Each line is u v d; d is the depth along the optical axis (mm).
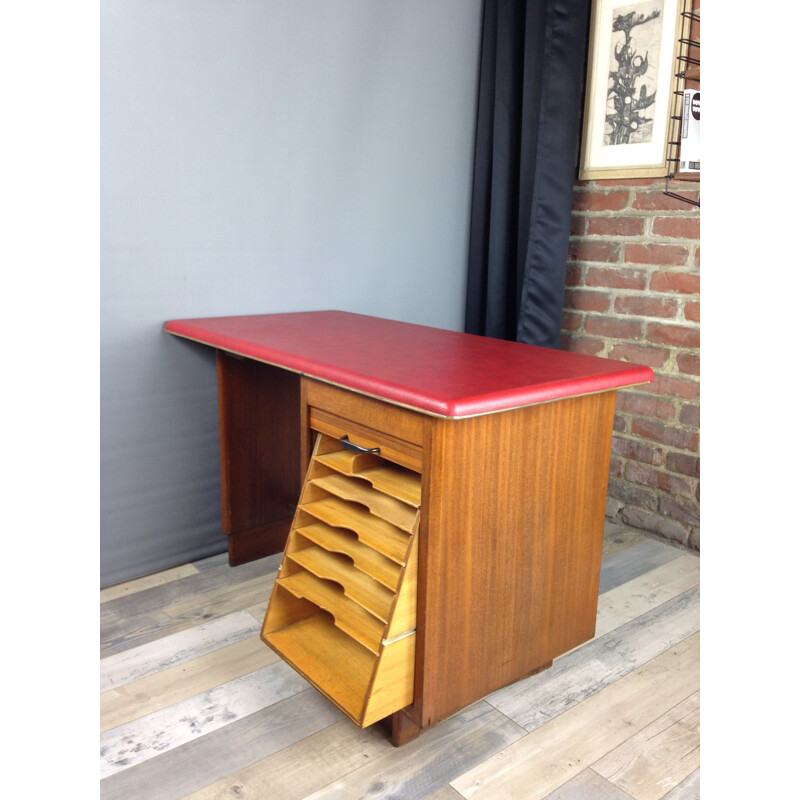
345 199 2316
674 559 2291
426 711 1423
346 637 1629
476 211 2643
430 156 2498
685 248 2238
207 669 1701
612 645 1824
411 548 1353
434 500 1323
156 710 1560
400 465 1541
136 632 1840
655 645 1827
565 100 2338
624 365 1552
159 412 2076
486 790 1361
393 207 2443
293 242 2230
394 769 1409
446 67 2469
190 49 1931
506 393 1298
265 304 2219
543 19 2346
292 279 2256
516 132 2518
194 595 2023
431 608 1376
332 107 2223
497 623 1508
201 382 2133
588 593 1700
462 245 2682
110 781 1364
